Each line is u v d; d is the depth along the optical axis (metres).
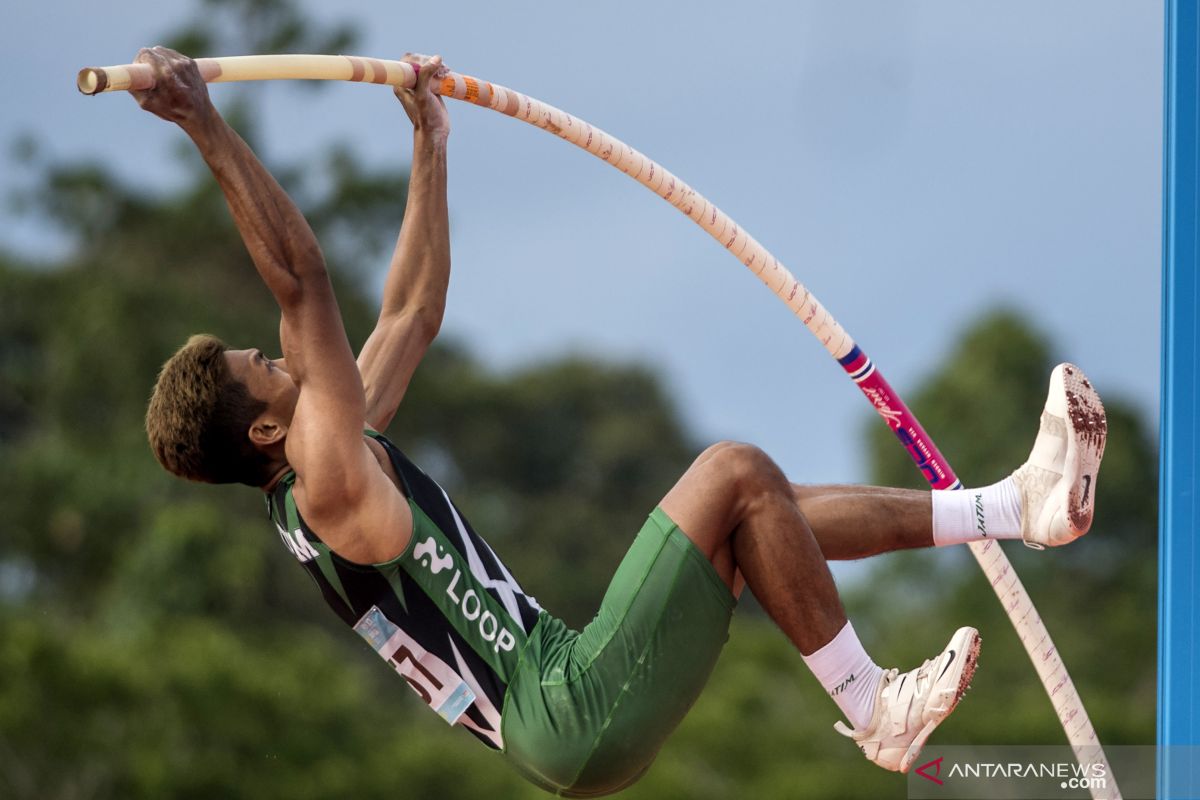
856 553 13.72
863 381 15.54
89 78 11.89
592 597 86.00
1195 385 13.12
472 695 13.59
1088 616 67.88
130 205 77.25
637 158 15.46
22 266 74.56
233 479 13.84
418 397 86.25
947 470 15.52
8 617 51.59
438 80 15.20
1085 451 13.62
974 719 47.00
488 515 85.69
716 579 13.32
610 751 13.36
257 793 47.41
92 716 46.50
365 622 13.58
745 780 48.72
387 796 49.00
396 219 82.69
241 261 77.00
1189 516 13.12
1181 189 13.17
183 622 57.28
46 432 70.50
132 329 69.94
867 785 48.28
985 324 73.31
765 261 15.45
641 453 91.62
